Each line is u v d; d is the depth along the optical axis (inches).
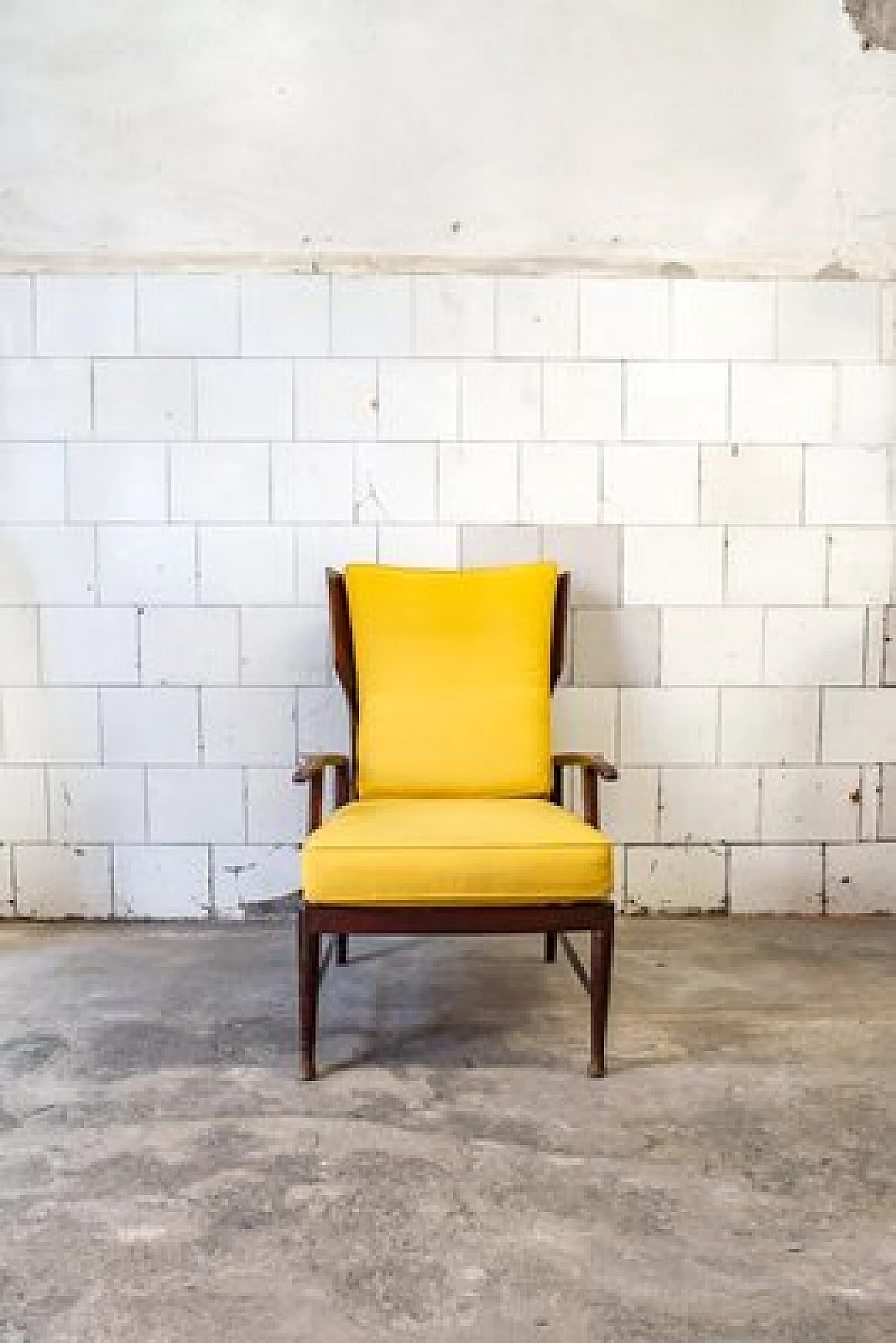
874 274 129.7
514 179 127.9
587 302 128.8
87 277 127.0
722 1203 70.2
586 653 131.5
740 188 128.7
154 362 128.0
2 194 126.3
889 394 130.3
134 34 125.4
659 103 127.8
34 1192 71.0
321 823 102.0
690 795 133.0
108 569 129.4
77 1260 64.0
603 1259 64.4
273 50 126.1
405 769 107.7
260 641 130.3
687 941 123.4
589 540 130.6
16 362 127.6
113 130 126.3
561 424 129.6
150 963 116.5
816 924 130.3
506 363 129.0
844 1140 78.1
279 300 127.8
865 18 127.6
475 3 126.2
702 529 130.7
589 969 114.0
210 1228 67.2
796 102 128.2
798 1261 64.2
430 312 128.4
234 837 132.0
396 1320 59.0
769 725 132.7
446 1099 84.4
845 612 131.9
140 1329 58.2
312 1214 68.7
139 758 131.2
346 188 127.4
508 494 130.0
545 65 127.1
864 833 133.5
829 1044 94.7
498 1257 64.5
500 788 107.7
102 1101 83.7
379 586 111.9
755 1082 87.4
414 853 85.8
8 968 114.5
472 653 110.6
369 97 126.8
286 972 113.8
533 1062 91.1
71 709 130.5
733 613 131.6
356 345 128.4
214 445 128.6
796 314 129.5
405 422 129.1
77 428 128.3
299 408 128.6
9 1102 83.5
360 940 124.7
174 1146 77.1
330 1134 78.8
